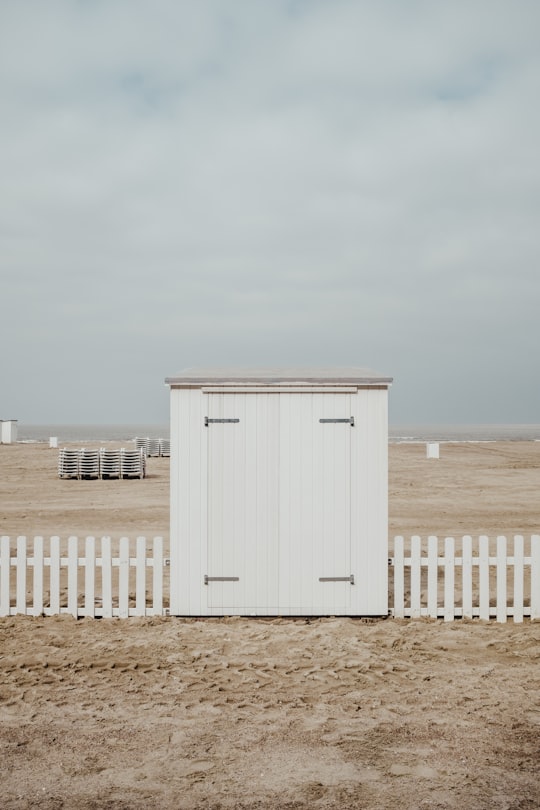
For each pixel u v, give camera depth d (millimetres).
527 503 20641
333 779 4426
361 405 8562
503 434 181375
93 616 8570
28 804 4117
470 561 8672
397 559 8641
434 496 22266
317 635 7719
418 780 4406
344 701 5789
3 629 8016
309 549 8477
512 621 8594
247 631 7875
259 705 5691
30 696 5906
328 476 8523
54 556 8719
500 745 4926
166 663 6766
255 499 8477
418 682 6262
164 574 11641
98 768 4590
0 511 18531
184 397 8523
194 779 4434
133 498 21297
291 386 8516
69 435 182000
